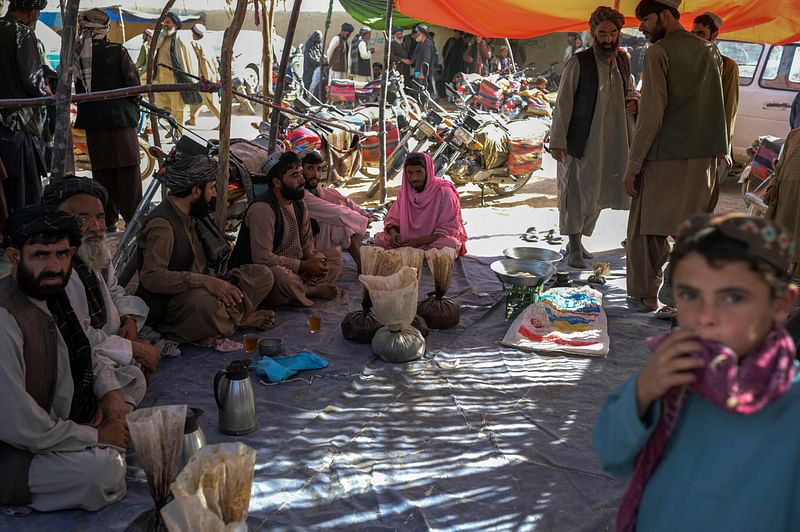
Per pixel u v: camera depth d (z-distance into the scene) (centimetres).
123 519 287
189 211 446
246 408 351
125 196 684
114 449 296
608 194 632
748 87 1033
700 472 133
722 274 119
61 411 293
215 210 547
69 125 446
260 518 291
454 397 395
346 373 420
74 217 276
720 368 119
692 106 480
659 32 490
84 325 343
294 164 510
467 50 1931
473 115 868
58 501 286
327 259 561
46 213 271
